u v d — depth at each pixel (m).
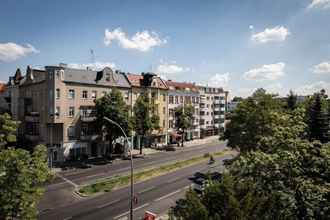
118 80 53.97
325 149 14.30
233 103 122.44
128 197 27.36
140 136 53.84
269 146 17.22
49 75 43.06
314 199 12.22
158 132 62.44
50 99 43.12
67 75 45.22
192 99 75.88
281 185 13.05
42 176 14.45
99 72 50.59
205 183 11.90
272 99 31.91
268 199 10.58
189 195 10.58
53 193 28.25
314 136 31.16
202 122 81.25
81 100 46.62
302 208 12.29
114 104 44.25
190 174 36.78
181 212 11.03
